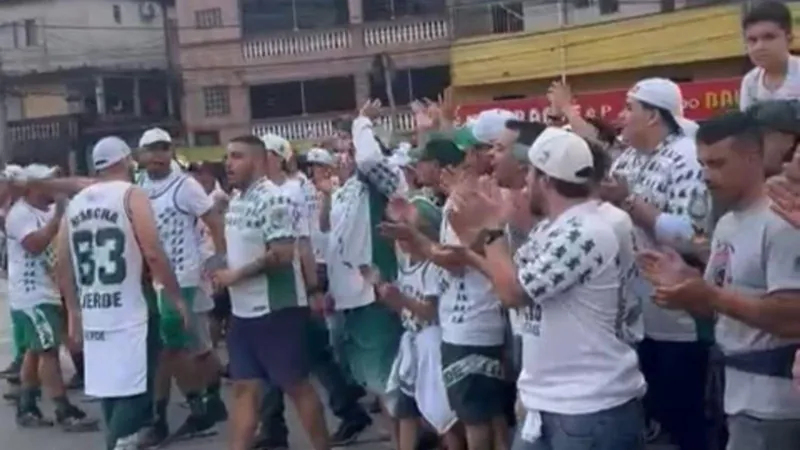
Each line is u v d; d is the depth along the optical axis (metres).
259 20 38.38
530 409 4.80
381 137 8.36
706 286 4.17
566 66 29.56
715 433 5.95
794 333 4.19
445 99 8.87
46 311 9.88
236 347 7.61
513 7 32.53
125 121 41.69
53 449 9.36
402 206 6.91
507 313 6.06
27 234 9.69
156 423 8.97
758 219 4.30
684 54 26.97
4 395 11.41
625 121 6.02
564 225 4.69
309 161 10.72
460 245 5.43
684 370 5.96
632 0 30.27
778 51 5.52
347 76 37.03
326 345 8.48
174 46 42.38
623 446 4.69
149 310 7.38
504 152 5.63
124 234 7.24
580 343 4.67
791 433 4.34
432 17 35.00
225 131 39.06
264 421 8.71
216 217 9.12
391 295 6.96
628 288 4.79
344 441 8.70
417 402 7.01
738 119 4.34
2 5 43.47
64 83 42.72
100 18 42.88
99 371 7.29
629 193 5.75
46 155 42.41
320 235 8.78
